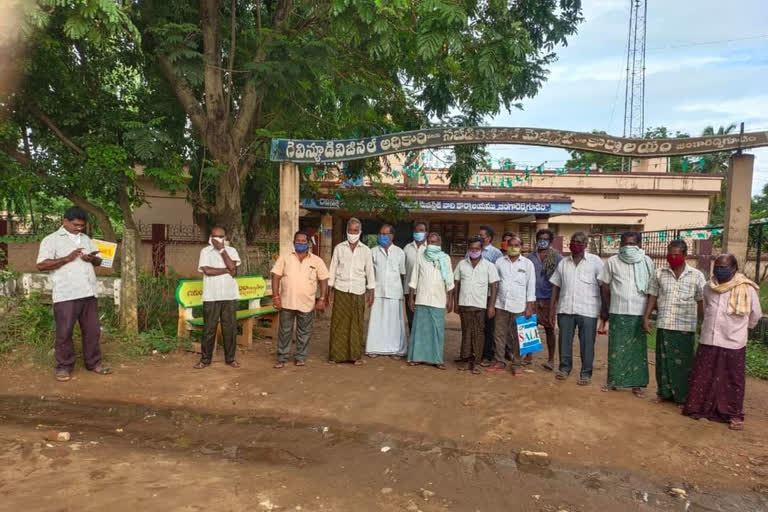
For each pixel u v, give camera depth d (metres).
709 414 4.75
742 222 6.65
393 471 3.64
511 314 6.29
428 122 9.79
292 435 4.23
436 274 6.33
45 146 8.03
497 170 17.69
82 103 8.01
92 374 5.55
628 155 6.76
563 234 18.89
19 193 8.55
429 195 13.76
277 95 8.29
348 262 6.41
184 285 6.64
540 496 3.35
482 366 6.47
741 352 4.63
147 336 6.58
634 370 5.46
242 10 8.73
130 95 9.05
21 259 9.87
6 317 6.16
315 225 15.35
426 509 3.11
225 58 8.62
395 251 6.92
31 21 5.41
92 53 8.05
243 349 6.96
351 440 4.17
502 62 6.96
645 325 5.36
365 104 8.27
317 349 7.24
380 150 7.02
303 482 3.38
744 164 6.62
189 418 4.52
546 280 6.77
